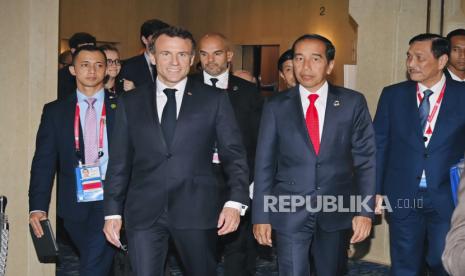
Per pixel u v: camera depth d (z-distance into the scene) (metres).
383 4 6.43
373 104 6.52
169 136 3.80
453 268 1.94
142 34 6.32
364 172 4.05
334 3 11.98
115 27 13.58
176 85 3.86
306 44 3.99
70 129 4.51
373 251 6.53
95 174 4.48
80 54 4.53
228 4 13.74
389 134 4.66
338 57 11.91
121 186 3.92
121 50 13.72
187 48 3.78
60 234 7.37
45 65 5.12
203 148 3.83
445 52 4.43
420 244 4.56
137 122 3.83
